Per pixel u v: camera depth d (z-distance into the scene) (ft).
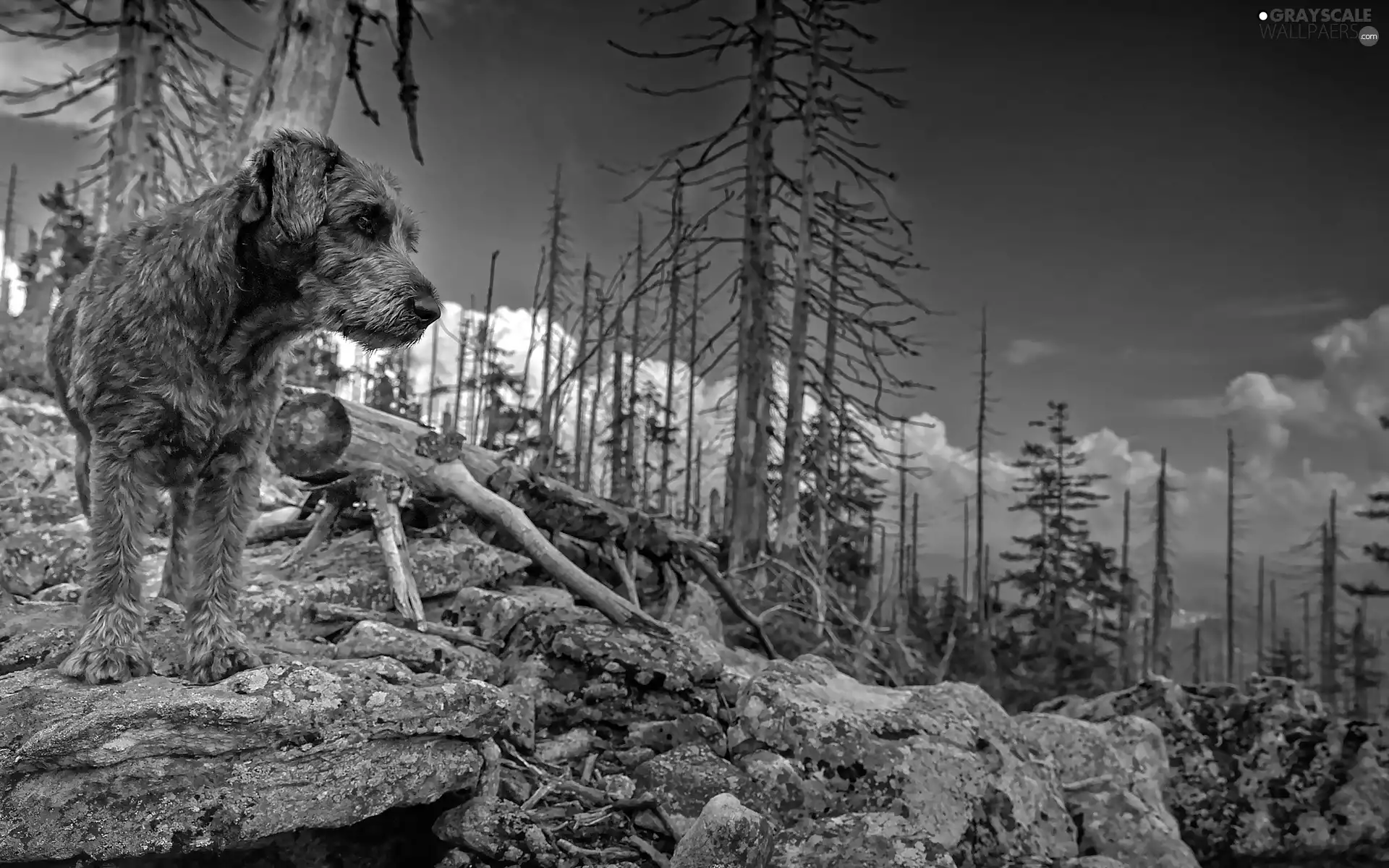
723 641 10.89
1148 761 9.78
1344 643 65.26
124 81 16.56
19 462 10.73
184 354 4.61
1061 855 6.97
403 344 4.75
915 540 40.24
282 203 4.47
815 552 16.17
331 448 7.79
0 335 16.26
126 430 4.61
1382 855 9.28
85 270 5.38
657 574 10.33
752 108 18.43
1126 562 67.31
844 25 18.61
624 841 5.78
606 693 7.06
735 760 6.73
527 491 9.38
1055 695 24.40
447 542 8.18
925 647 20.62
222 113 17.20
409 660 6.26
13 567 7.14
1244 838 9.48
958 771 6.73
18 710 4.40
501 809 5.52
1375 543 44.01
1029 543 46.21
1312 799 9.68
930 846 5.77
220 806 4.58
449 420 13.10
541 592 8.14
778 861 5.67
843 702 7.18
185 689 4.68
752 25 18.30
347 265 4.68
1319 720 10.40
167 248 4.61
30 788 4.30
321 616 6.82
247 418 4.96
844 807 6.32
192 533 5.10
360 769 4.99
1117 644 45.50
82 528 7.70
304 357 13.82
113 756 4.37
